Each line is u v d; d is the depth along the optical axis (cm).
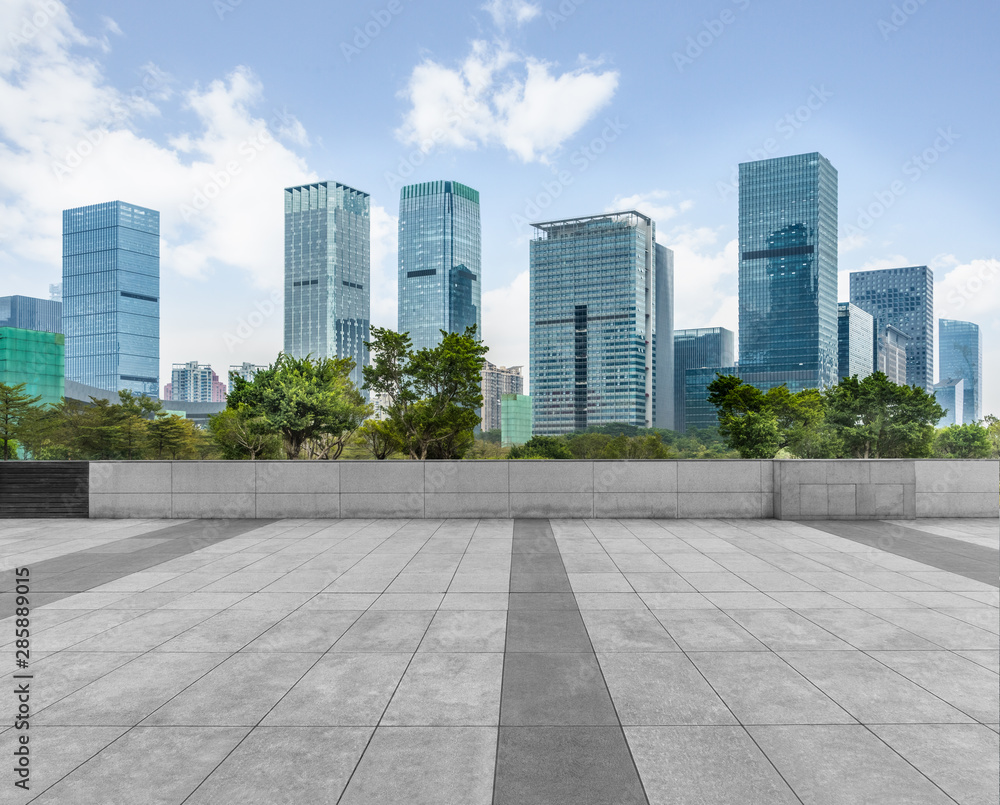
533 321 18738
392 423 3881
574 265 18188
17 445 6706
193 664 500
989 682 463
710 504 1252
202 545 987
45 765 354
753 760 360
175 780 340
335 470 1266
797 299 19138
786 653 520
